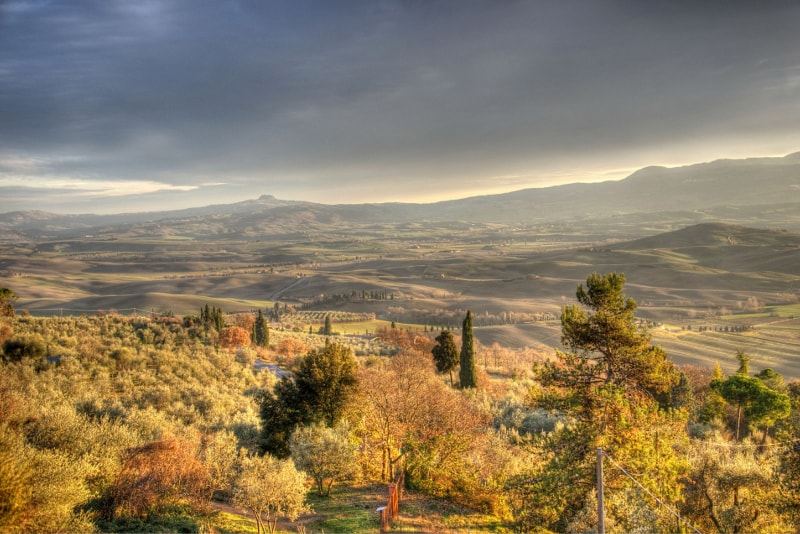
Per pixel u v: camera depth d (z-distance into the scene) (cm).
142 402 4119
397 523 2177
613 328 2281
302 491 1933
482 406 4675
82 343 5994
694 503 2395
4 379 3384
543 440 2711
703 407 5300
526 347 14550
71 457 1894
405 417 3027
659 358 2322
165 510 1992
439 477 2859
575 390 2364
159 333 7688
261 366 8150
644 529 1752
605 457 2119
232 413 4462
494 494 2677
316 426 2984
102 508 1856
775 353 13500
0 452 1358
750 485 2306
